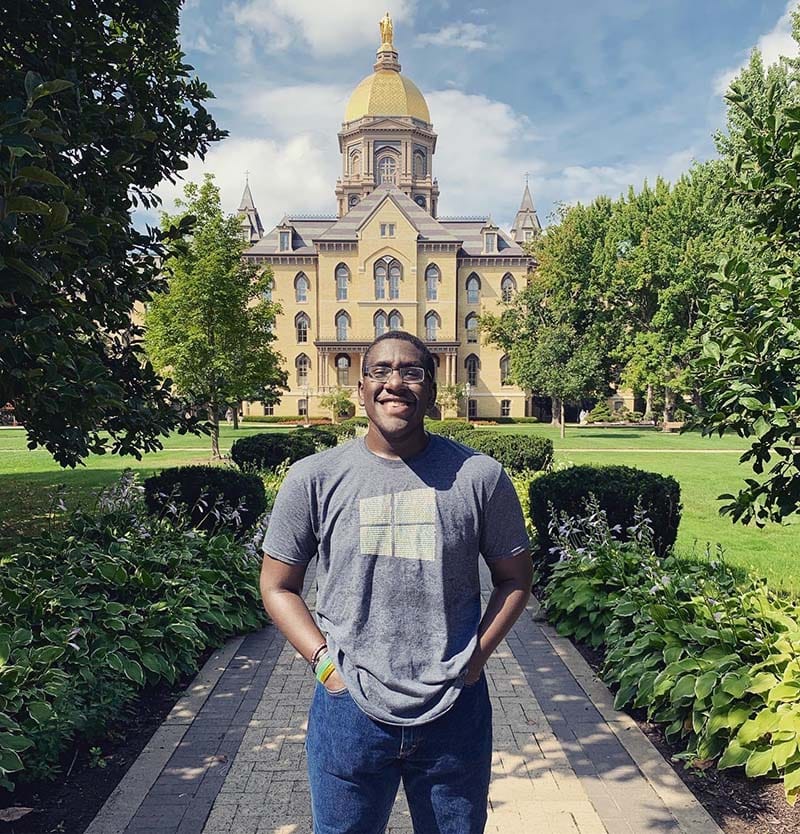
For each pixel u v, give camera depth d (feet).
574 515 24.61
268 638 20.21
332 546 7.03
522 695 16.07
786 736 11.32
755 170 13.75
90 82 20.27
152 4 20.86
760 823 10.93
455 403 196.03
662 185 139.74
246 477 28.02
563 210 136.56
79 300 19.43
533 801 11.66
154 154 22.45
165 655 16.35
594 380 121.70
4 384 15.24
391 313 203.21
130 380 22.53
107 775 12.51
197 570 20.38
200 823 11.04
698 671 13.52
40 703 11.93
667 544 24.45
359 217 211.41
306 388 206.90
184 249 22.90
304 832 10.84
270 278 72.74
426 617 6.84
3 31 18.26
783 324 12.39
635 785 12.12
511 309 146.10
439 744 6.80
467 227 233.55
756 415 12.80
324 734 6.97
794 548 29.81
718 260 13.78
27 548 19.54
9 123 11.25
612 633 17.54
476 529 7.06
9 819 10.92
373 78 261.44
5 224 11.06
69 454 21.48
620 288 127.44
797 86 78.84
